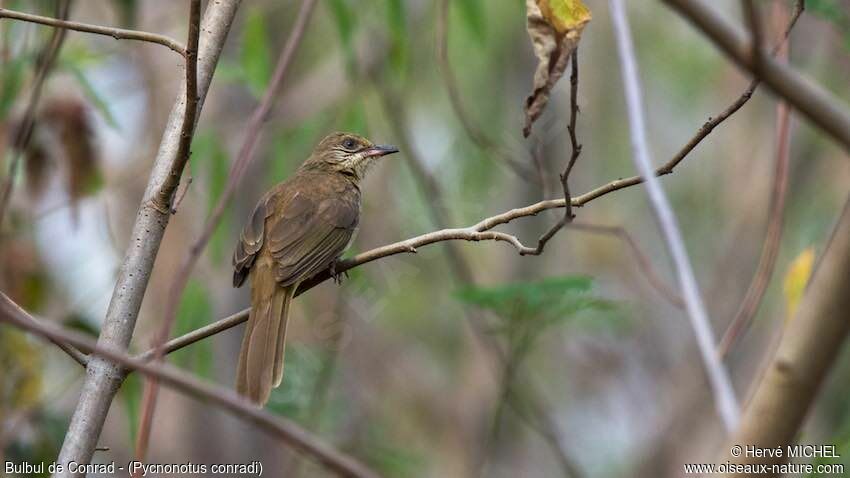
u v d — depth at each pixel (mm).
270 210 9438
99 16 14164
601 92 17875
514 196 15844
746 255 16531
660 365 17625
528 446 16531
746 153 17281
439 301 17172
